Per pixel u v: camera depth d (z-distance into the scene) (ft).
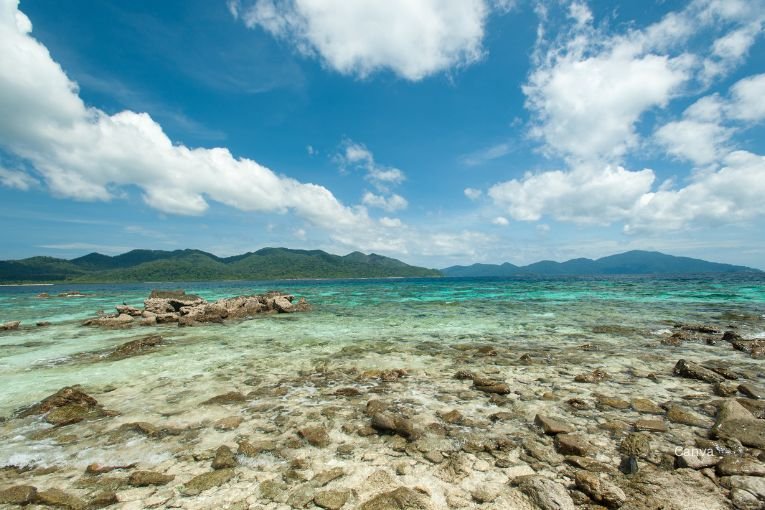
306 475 18.48
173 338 60.13
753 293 132.46
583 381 33.32
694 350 45.65
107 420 26.27
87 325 77.10
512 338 55.42
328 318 84.33
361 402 29.12
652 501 15.60
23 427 25.30
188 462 20.17
